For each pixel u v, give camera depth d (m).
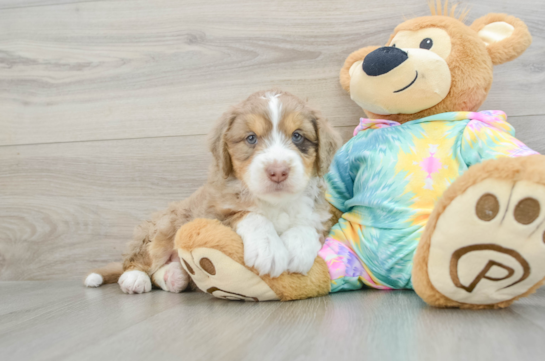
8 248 0.89
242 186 0.66
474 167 0.53
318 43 0.83
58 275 0.88
